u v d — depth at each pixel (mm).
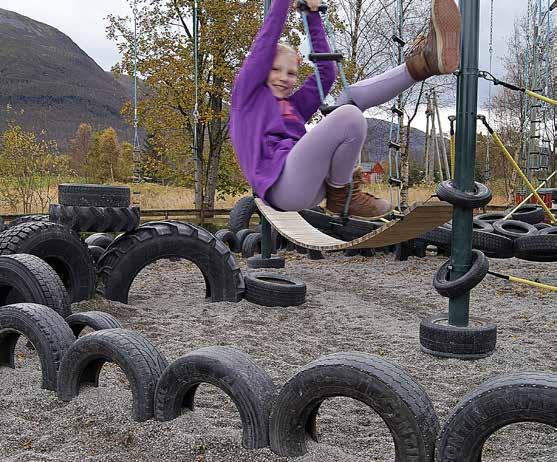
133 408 4090
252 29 20172
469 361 6188
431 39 3230
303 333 7395
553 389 2729
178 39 20797
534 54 22938
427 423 3121
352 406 4707
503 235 12281
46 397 4598
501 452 3865
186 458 3615
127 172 47188
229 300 8914
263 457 3512
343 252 15133
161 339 6824
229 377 3705
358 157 3201
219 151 23000
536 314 8477
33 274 6172
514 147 33188
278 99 3498
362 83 3387
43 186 23516
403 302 9664
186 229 8828
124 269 8602
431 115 9531
